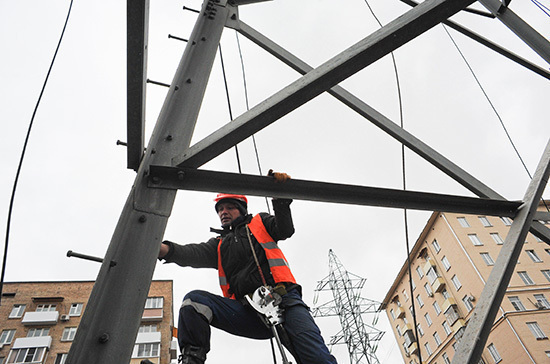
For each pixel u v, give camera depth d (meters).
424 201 2.62
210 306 2.12
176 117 2.50
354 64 2.14
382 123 3.55
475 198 2.71
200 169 2.11
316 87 2.13
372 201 2.47
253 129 2.14
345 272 27.80
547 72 4.07
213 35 3.26
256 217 2.50
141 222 1.89
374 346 21.42
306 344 2.02
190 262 2.47
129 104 2.08
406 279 42.44
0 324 29.41
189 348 1.95
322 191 2.36
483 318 2.18
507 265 2.45
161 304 31.05
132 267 1.71
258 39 3.85
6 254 1.89
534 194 2.84
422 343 39.41
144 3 1.83
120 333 1.52
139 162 2.31
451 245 35.50
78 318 30.56
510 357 28.98
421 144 3.48
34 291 31.86
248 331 2.24
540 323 28.89
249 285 2.25
